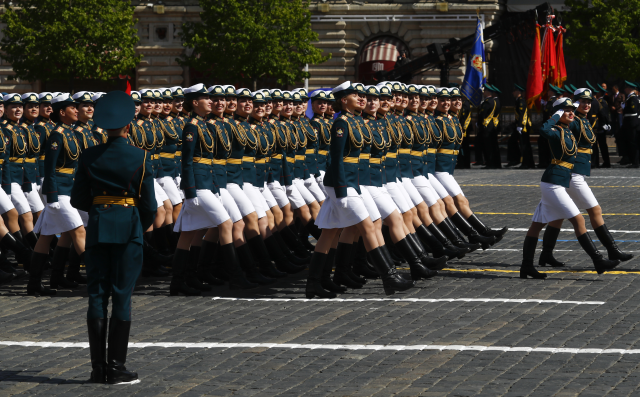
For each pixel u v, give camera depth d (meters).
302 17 59.41
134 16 63.69
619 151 49.66
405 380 11.41
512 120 53.91
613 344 12.98
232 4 57.53
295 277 19.58
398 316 15.17
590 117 42.94
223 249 17.41
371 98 17.47
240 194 18.34
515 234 24.92
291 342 13.49
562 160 18.17
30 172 20.23
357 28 63.03
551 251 19.75
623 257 18.38
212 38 58.88
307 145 21.70
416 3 61.84
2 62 64.56
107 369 11.43
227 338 13.80
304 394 10.91
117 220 11.46
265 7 59.09
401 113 20.53
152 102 20.89
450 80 60.56
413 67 48.31
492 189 36.03
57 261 18.25
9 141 19.38
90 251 11.60
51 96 20.59
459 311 15.45
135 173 11.52
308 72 60.56
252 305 16.44
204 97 17.39
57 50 57.50
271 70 58.97
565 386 11.01
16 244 18.73
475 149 47.94
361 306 16.11
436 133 20.88
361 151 16.81
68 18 57.06
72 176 17.88
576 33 61.72
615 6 60.09
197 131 17.16
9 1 58.88
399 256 20.81
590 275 18.72
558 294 16.77
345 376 11.64
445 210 21.22
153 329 14.48
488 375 11.55
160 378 11.65
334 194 16.39
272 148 20.05
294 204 21.17
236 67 58.75
